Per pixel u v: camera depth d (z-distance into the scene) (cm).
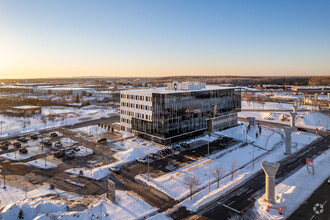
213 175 5559
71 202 4216
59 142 7862
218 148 7469
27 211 3725
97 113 13888
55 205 3919
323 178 5478
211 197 4553
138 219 3819
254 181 5278
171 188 4894
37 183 5025
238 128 10025
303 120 12325
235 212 4059
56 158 6531
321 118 12169
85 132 9494
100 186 4941
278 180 5403
